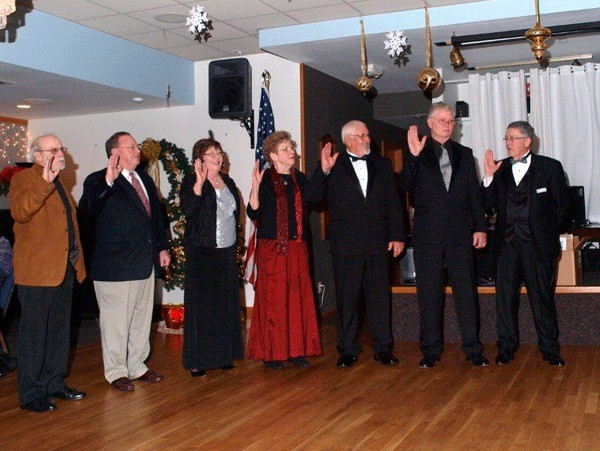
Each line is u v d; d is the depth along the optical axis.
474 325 4.75
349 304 4.84
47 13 5.75
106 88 6.53
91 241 6.64
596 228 5.79
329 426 3.47
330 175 4.85
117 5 5.53
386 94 9.22
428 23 5.65
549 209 4.71
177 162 7.48
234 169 7.41
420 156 4.77
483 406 3.73
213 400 4.03
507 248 4.78
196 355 4.58
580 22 5.64
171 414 3.77
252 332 4.89
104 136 8.02
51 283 3.84
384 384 4.29
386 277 4.86
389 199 4.84
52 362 4.04
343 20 6.00
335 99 7.88
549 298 4.75
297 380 4.46
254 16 5.89
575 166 7.34
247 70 6.78
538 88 7.29
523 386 4.13
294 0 5.46
